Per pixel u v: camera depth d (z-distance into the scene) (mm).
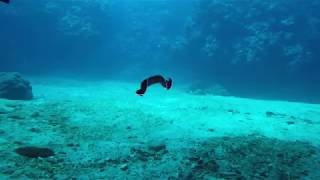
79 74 36219
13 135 6656
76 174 4926
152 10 43969
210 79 29547
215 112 10266
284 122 9383
